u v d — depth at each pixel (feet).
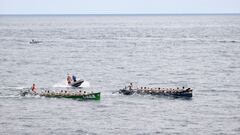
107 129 370.94
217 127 376.27
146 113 415.44
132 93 482.69
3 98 472.03
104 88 525.75
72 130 368.48
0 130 368.89
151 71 643.45
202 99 467.52
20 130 369.09
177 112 418.51
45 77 596.70
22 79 581.94
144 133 361.51
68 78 539.70
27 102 454.40
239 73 624.18
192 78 589.32
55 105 442.09
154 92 478.59
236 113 415.85
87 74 620.08
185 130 368.89
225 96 482.28
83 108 431.43
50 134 359.05
